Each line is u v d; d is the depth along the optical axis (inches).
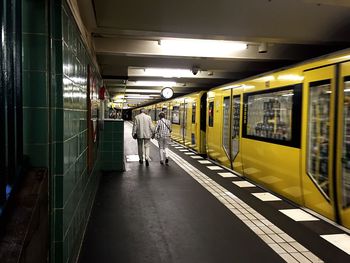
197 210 207.6
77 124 132.3
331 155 180.7
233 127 342.3
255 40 240.2
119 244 151.6
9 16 79.8
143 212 200.7
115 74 454.9
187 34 222.2
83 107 154.6
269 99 258.5
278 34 224.8
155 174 327.6
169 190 260.1
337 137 176.4
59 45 98.4
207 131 451.5
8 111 80.6
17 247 63.9
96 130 236.5
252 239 160.6
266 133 262.5
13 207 75.1
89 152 179.0
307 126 204.8
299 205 215.8
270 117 256.1
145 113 387.2
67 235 108.4
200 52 304.7
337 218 178.9
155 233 166.2
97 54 295.3
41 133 92.9
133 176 315.0
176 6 204.7
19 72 89.1
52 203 97.5
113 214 195.3
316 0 172.4
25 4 91.1
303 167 208.5
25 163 91.7
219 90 396.2
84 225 162.9
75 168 126.8
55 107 98.8
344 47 290.7
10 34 80.4
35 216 77.4
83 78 155.4
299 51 314.3
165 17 209.0
